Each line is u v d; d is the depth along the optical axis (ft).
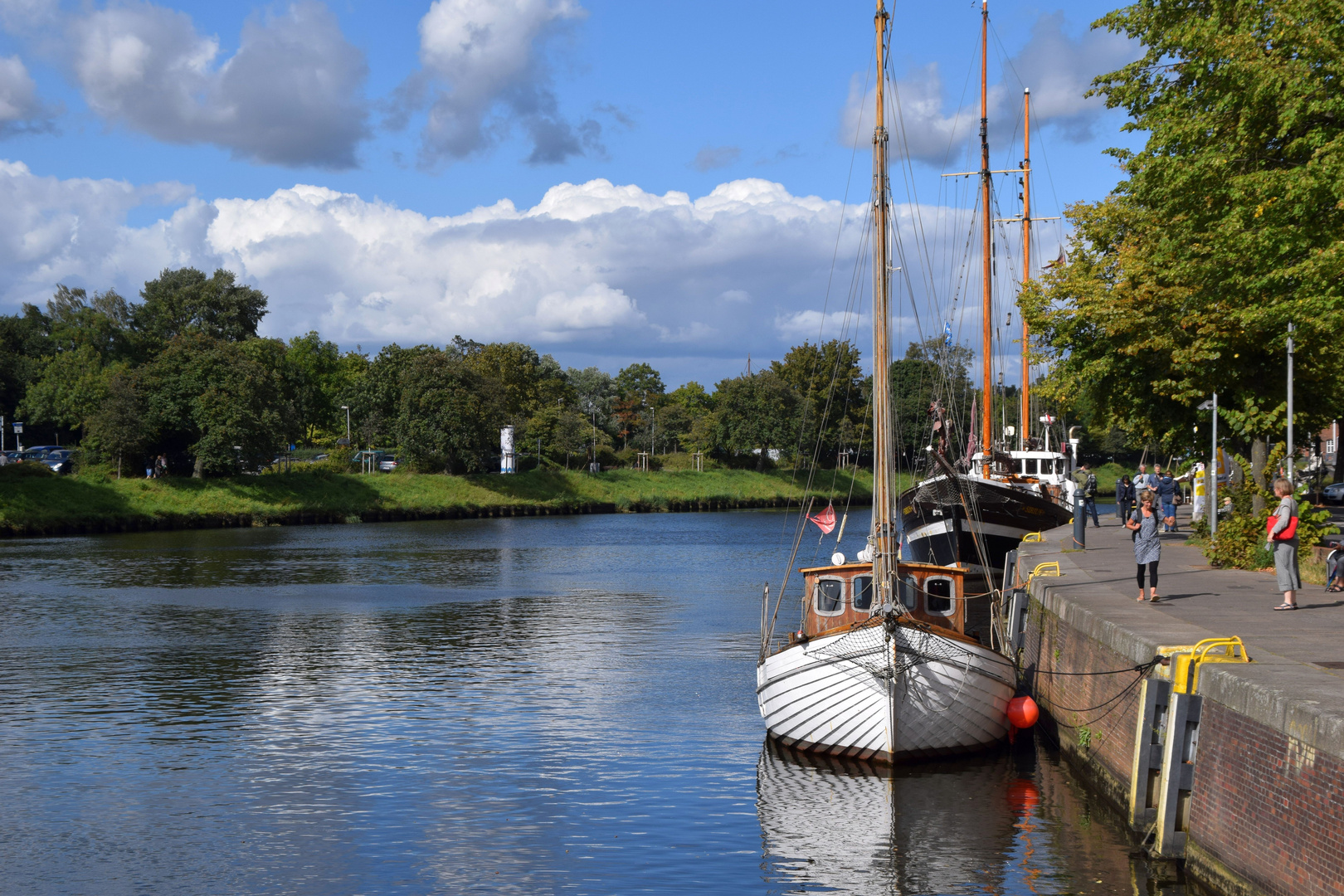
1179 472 121.19
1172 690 43.34
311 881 45.50
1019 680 70.79
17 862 47.91
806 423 442.09
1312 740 32.07
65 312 475.31
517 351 500.33
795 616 124.98
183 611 129.18
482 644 105.50
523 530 287.48
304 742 68.39
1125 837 47.24
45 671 92.17
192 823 53.01
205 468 307.58
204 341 325.42
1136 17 91.45
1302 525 82.38
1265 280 74.64
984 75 176.86
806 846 48.47
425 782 59.72
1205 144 81.00
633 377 631.56
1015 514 140.26
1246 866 36.47
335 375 517.96
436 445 367.86
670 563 193.47
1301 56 73.87
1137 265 108.06
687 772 60.90
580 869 46.39
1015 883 43.24
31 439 416.87
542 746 66.90
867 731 60.08
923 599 64.18
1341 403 107.96
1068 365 118.62
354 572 176.65
